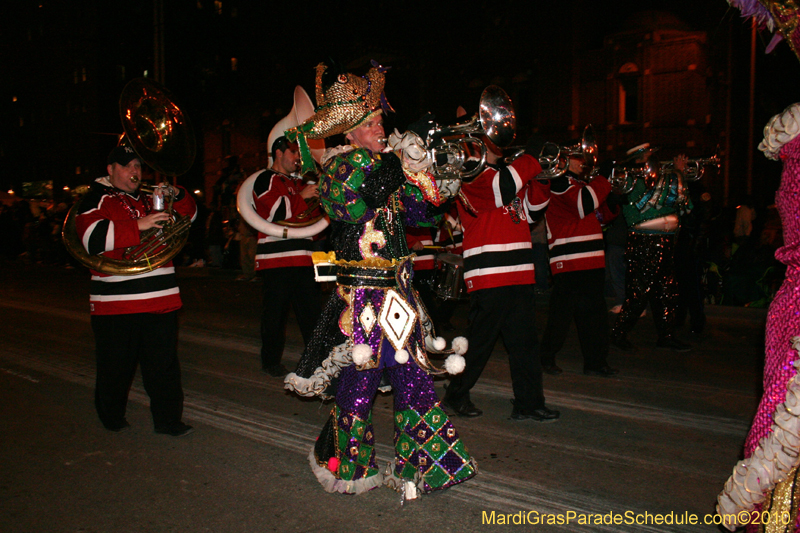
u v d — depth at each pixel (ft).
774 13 6.99
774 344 7.16
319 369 10.60
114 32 122.83
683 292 23.61
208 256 57.41
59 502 11.16
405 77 84.43
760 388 17.44
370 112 10.30
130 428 14.83
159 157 14.06
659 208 21.12
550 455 12.96
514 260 14.43
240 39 106.93
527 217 14.97
